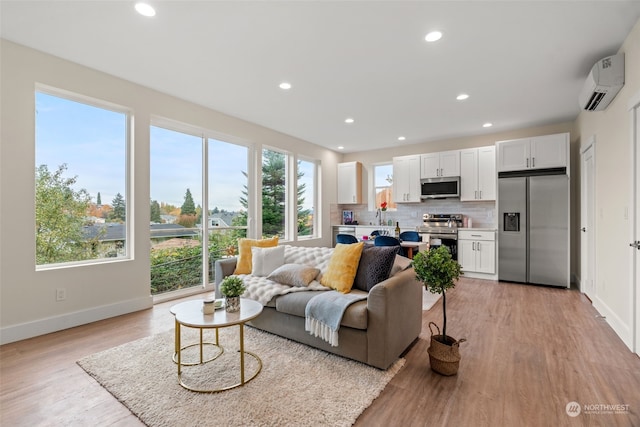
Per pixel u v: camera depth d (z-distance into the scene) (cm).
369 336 212
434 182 573
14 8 214
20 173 263
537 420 161
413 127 508
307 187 634
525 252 473
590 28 237
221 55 279
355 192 679
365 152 698
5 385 193
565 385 193
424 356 235
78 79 296
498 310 344
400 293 228
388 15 221
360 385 192
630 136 248
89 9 215
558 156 451
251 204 495
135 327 290
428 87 347
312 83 338
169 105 372
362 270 267
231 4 210
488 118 458
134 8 214
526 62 289
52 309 279
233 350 240
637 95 232
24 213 265
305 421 159
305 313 239
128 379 199
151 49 269
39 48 268
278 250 333
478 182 536
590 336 269
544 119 464
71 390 188
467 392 186
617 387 191
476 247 518
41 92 284
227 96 376
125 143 341
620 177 272
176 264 397
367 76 320
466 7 212
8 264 256
